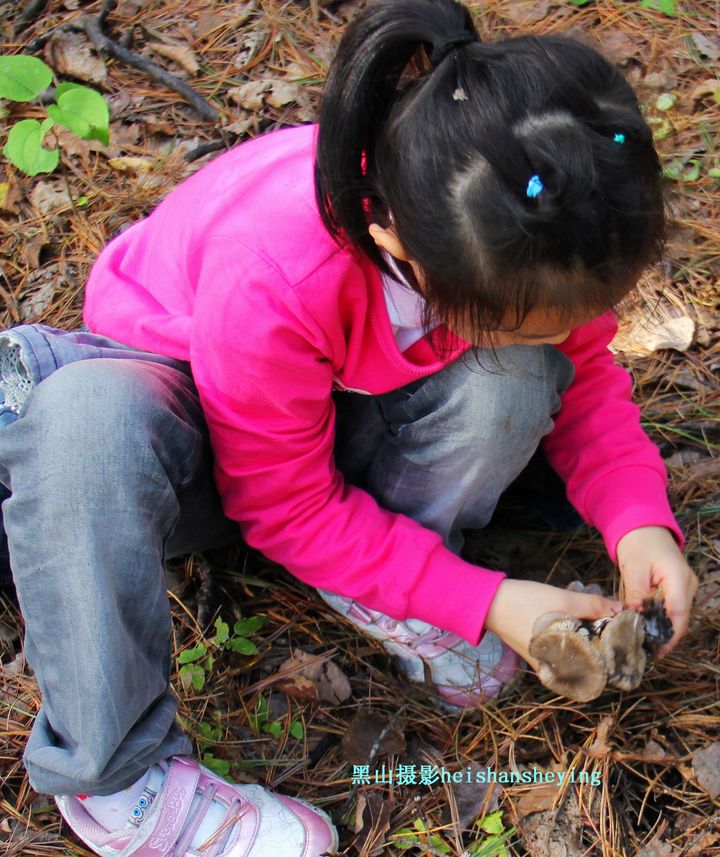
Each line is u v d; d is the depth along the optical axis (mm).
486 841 1516
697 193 2320
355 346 1412
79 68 2641
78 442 1279
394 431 1604
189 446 1411
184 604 1798
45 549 1278
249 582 1817
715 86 2502
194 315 1393
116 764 1307
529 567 1863
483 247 1051
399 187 1097
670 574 1482
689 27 2680
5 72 2223
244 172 1452
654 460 1634
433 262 1099
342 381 1499
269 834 1428
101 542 1266
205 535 1655
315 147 1231
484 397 1464
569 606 1465
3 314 2219
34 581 1292
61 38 2686
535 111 1027
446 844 1520
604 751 1580
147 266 1571
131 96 2602
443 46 1073
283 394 1380
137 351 1540
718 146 2396
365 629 1702
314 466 1490
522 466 1612
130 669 1285
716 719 1610
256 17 2771
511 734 1630
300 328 1327
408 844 1522
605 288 1087
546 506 1845
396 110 1102
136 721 1327
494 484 1599
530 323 1139
